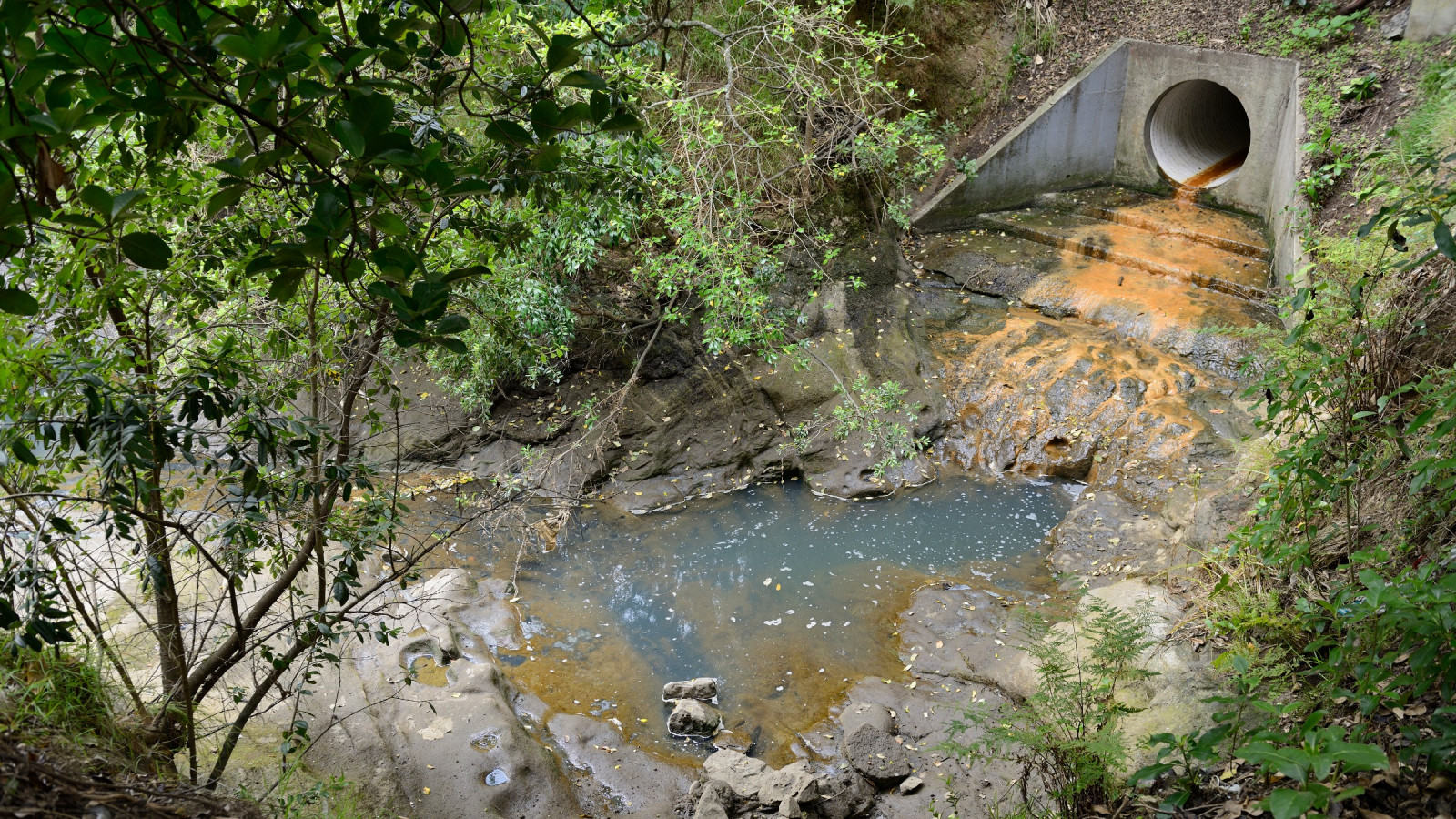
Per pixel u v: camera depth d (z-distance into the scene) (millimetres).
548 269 8688
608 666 7461
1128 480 8867
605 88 2344
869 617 7891
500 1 4340
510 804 5867
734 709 7008
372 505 4410
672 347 10117
